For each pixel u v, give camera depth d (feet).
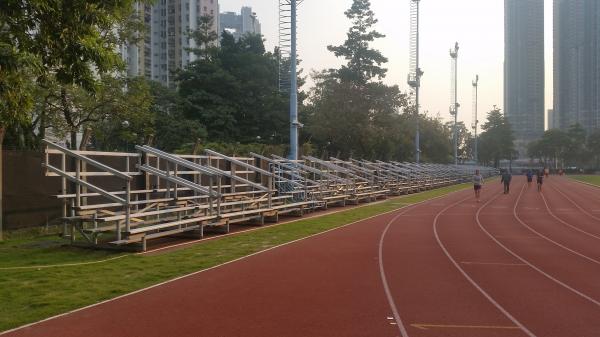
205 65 176.14
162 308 27.76
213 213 59.88
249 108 179.11
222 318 26.08
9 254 42.65
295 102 98.22
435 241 56.13
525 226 72.28
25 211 51.37
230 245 50.55
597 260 45.34
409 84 204.54
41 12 32.71
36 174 52.47
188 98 168.76
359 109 175.11
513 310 28.55
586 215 89.10
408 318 26.58
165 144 151.84
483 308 28.81
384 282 35.17
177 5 370.94
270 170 90.02
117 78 89.30
